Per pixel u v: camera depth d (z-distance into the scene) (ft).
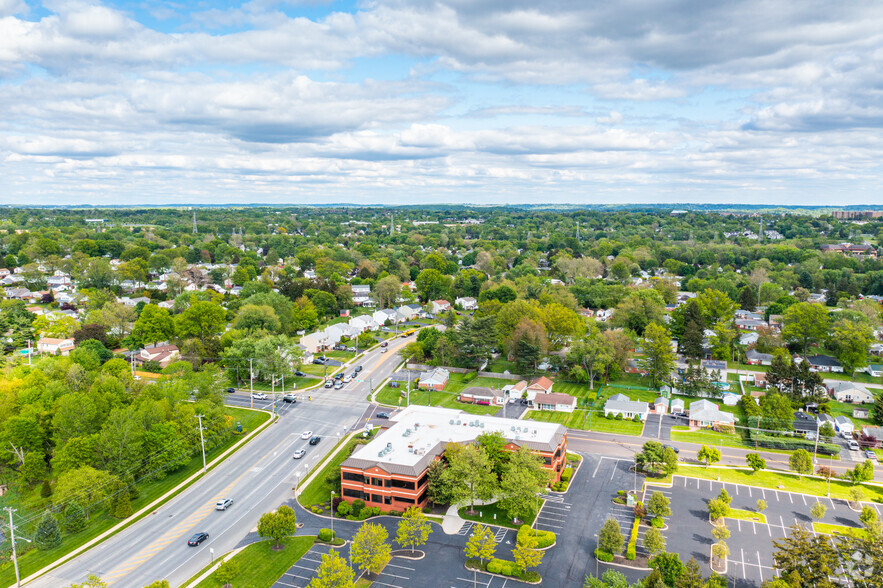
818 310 608.60
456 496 320.91
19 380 449.48
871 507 334.03
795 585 229.45
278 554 289.94
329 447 412.77
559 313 619.67
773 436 431.43
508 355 625.82
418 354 609.42
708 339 641.40
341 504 327.88
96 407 398.01
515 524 317.42
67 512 312.91
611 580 246.06
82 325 648.79
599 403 506.89
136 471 354.33
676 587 238.48
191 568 279.08
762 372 576.61
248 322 640.17
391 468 331.36
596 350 548.31
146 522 320.50
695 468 386.32
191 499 344.69
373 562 262.06
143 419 375.86
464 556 287.48
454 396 522.47
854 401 514.68
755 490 355.97
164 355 586.45
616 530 283.18
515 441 368.07
